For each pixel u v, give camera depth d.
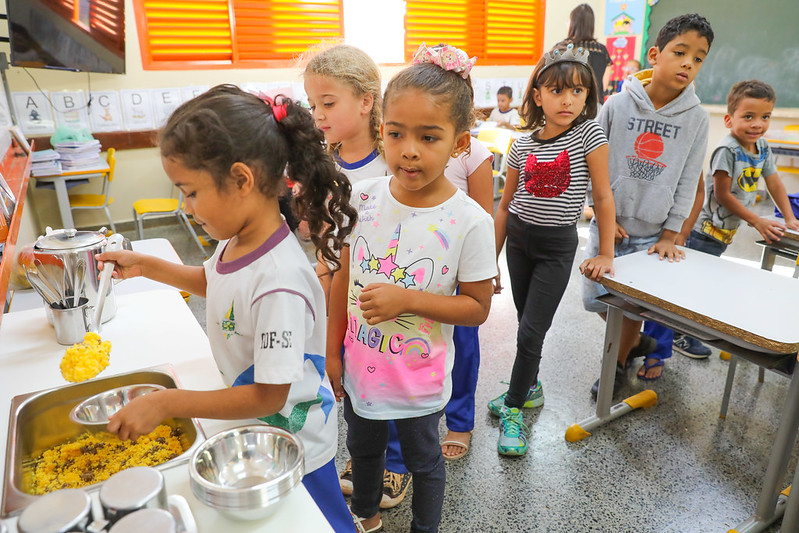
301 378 0.76
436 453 1.24
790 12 4.81
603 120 2.09
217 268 0.84
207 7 4.30
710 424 2.05
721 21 5.27
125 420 0.70
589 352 2.63
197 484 0.62
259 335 0.77
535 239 1.84
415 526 1.30
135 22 4.11
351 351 1.20
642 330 2.49
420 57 1.08
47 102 3.95
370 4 4.97
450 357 1.19
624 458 1.87
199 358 1.07
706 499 1.68
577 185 1.77
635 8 5.86
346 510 1.03
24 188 1.89
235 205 0.75
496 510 1.64
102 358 0.92
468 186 1.67
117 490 0.55
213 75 4.46
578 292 3.39
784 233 2.20
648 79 2.05
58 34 3.63
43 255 1.08
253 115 0.74
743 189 2.36
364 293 1.01
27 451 0.86
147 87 4.26
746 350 1.46
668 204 1.95
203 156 0.70
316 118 1.45
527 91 1.86
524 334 1.87
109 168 3.71
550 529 1.57
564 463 1.85
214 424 0.86
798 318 1.40
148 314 1.28
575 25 3.86
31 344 1.15
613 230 1.78
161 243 1.93
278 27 4.60
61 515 0.51
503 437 1.90
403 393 1.14
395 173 1.06
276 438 0.73
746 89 2.22
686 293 1.57
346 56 1.43
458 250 1.11
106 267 1.02
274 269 0.79
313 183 0.84
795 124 4.98
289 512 0.67
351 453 1.33
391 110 1.02
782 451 1.46
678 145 1.91
